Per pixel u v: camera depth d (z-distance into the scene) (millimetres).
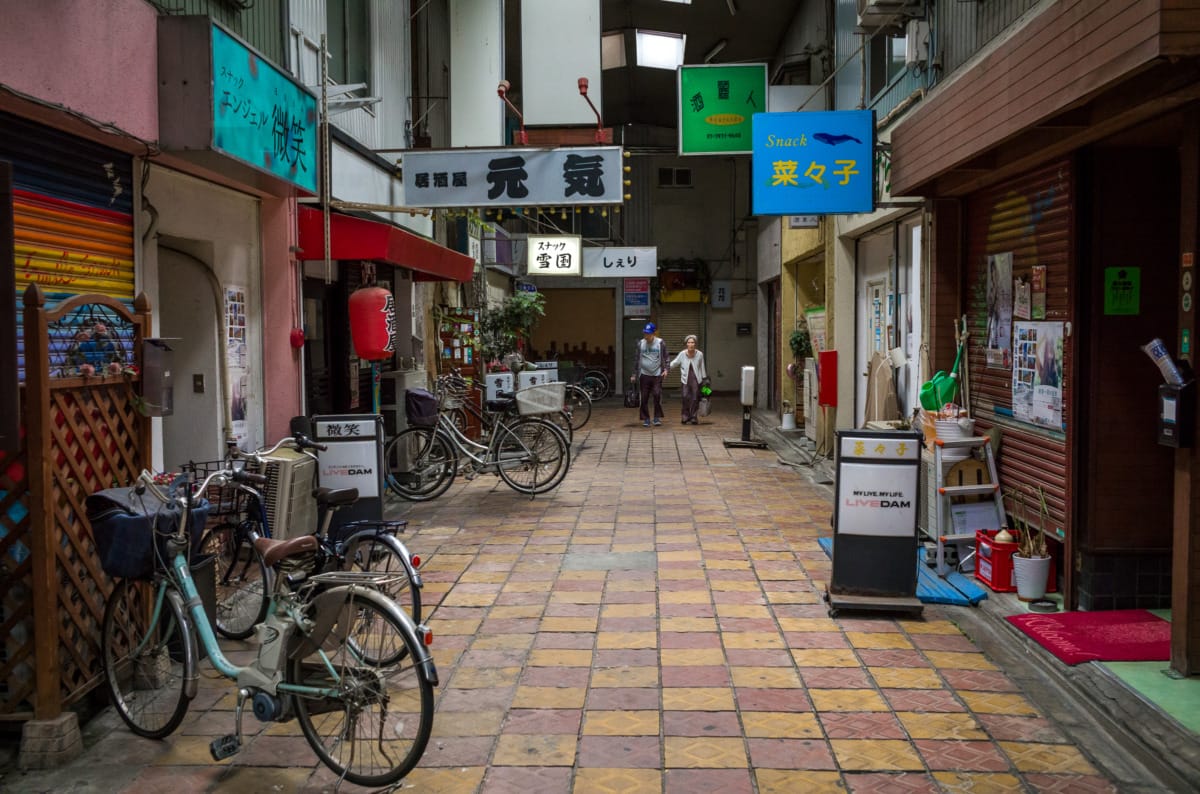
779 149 7125
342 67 8898
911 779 3492
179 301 6395
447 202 8164
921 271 7609
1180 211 4656
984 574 5871
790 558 6816
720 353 24859
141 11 4633
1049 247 5609
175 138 4820
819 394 11844
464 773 3568
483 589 6062
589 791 3418
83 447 4082
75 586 4035
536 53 10102
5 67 3602
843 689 4355
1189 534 4191
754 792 3402
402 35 10820
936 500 6250
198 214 6031
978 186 6543
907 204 7297
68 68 4012
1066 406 5352
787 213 7152
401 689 4047
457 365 13336
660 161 24438
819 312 13289
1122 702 4008
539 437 9438
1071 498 5289
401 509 8875
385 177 9938
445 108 13430
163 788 3500
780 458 12055
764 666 4656
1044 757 3664
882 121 8773
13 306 3357
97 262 4598
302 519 5500
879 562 5469
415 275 11055
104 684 4246
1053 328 5559
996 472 6266
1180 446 4148
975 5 6418
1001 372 6387
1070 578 5320
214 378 6434
